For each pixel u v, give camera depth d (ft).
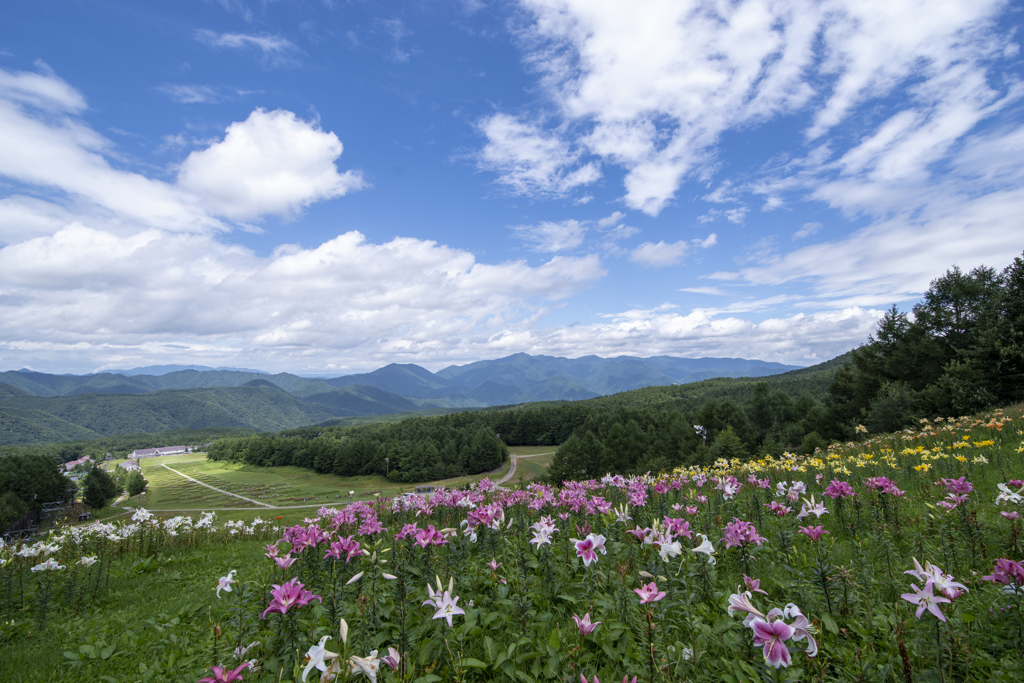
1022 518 19.15
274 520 63.16
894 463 37.60
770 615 10.11
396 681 10.71
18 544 31.12
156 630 21.84
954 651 11.24
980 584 15.14
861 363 143.64
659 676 10.96
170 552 41.57
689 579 16.05
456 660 12.62
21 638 21.70
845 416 150.30
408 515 37.17
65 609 25.50
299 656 13.28
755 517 25.44
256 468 563.89
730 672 11.57
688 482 43.14
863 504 25.72
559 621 15.69
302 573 23.21
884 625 12.92
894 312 134.21
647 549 18.03
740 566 18.95
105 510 328.90
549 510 28.78
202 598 26.89
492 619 15.28
